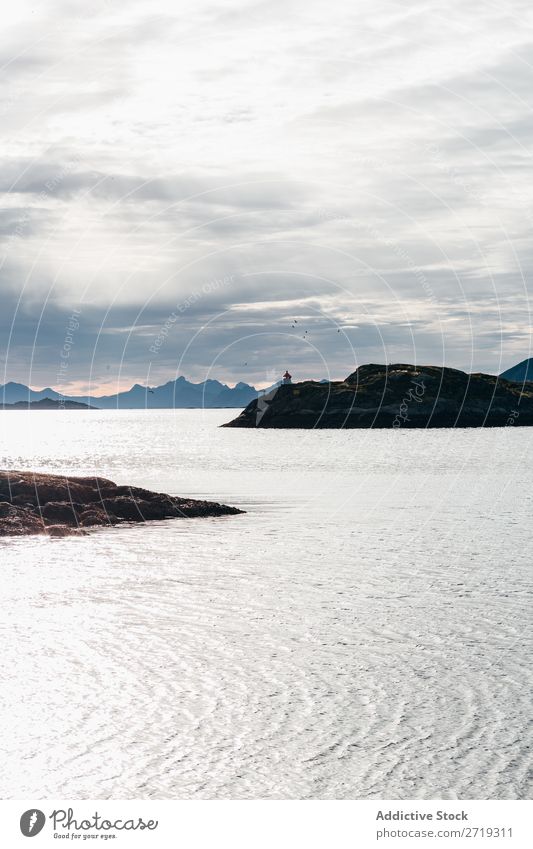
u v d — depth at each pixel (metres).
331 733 16.33
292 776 14.87
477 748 15.70
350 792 14.42
